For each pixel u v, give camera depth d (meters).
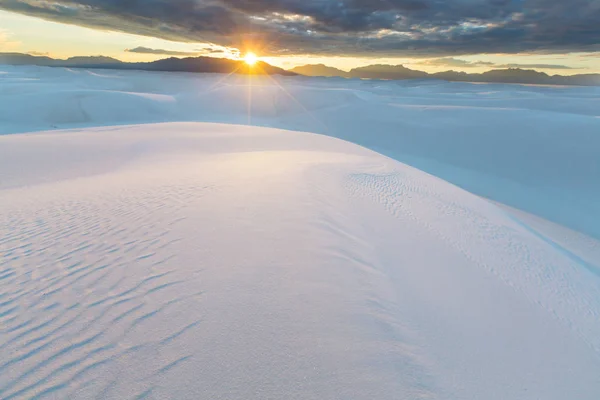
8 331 3.94
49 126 57.72
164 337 3.91
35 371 3.42
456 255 7.92
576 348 5.52
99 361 3.56
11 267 5.37
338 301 4.82
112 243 6.14
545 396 4.21
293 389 3.43
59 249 5.95
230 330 4.07
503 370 4.43
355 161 17.09
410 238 8.16
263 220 7.24
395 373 3.79
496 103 112.00
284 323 4.27
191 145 23.89
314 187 10.16
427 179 16.27
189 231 6.59
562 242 16.95
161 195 8.98
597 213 25.34
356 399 3.40
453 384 3.88
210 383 3.40
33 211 8.16
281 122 79.25
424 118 62.59
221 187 9.59
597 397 4.47
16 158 18.41
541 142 40.69
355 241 6.96
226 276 5.12
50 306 4.39
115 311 4.29
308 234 6.73
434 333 4.70
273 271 5.36
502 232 10.90
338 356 3.88
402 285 5.74
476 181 34.38
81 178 13.49
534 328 5.71
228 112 96.56
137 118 71.69
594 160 34.25
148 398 3.22
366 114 71.38
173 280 4.97
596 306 7.66
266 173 11.59
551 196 29.23
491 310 5.88
